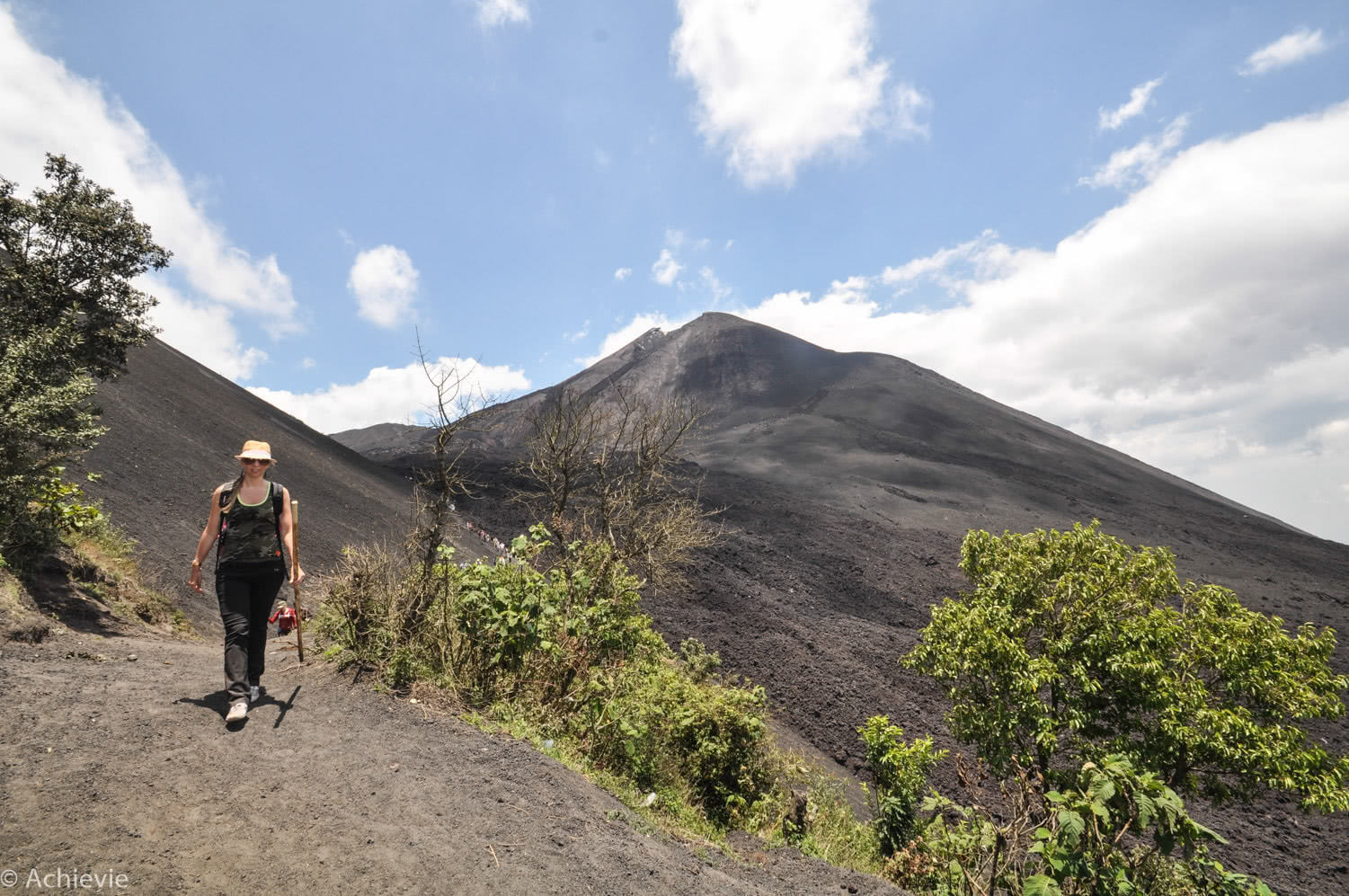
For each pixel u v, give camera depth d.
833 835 7.59
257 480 4.19
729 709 7.32
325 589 5.92
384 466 47.88
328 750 3.77
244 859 2.59
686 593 24.42
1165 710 8.70
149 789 2.92
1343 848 14.83
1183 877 5.12
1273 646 8.54
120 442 18.72
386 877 2.73
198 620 9.42
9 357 6.48
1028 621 10.02
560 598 6.90
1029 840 5.22
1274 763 8.09
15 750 2.95
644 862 3.75
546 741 5.12
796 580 32.19
